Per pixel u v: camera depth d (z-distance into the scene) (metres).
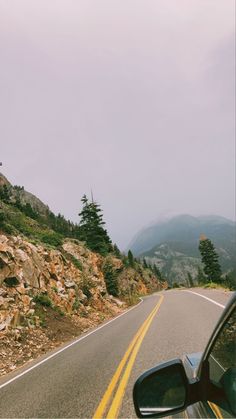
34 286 21.20
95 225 63.78
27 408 6.62
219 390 2.13
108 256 64.75
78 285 28.59
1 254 20.02
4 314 15.71
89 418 5.66
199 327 12.49
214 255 60.69
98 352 11.09
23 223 41.41
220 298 21.84
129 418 5.42
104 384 7.39
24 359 12.56
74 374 8.67
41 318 17.92
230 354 2.09
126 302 43.25
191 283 155.50
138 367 8.29
